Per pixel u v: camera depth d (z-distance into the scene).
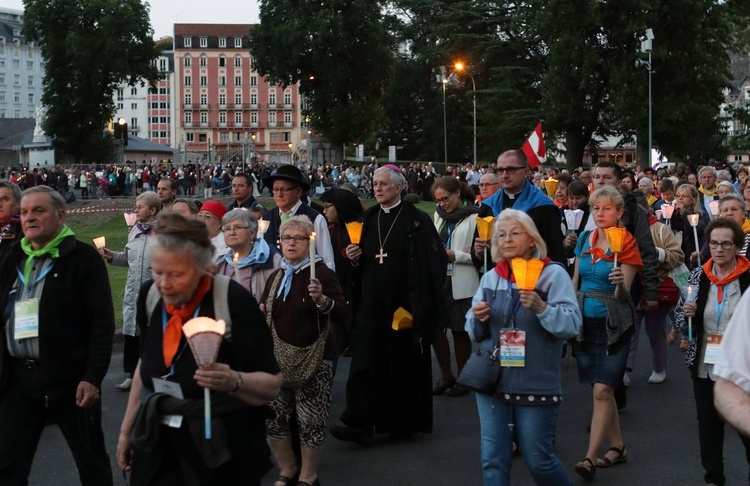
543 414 4.75
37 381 4.98
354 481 6.21
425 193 39.69
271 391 3.71
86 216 36.22
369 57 66.00
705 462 5.80
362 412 7.00
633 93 41.88
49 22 67.75
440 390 8.84
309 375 5.75
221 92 133.75
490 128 50.88
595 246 6.40
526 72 48.84
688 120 42.50
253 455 3.73
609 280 6.24
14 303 5.02
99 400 5.09
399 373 7.02
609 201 6.27
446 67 55.47
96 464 5.12
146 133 144.12
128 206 41.22
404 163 75.81
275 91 133.88
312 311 5.84
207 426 3.46
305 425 5.84
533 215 6.78
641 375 9.63
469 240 8.55
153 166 56.59
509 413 4.84
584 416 7.97
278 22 65.62
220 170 50.78
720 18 43.56
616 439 6.59
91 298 5.06
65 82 68.69
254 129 134.00
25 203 5.01
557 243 6.69
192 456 3.60
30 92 142.62
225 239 6.74
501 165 6.89
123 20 66.62
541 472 4.78
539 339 4.77
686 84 43.03
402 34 60.56
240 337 3.68
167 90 144.12
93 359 5.00
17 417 5.02
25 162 80.31
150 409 3.61
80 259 5.09
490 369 4.80
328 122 67.19
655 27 41.78
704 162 52.53
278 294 5.91
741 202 8.42
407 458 6.74
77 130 68.88
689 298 5.81
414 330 6.89
